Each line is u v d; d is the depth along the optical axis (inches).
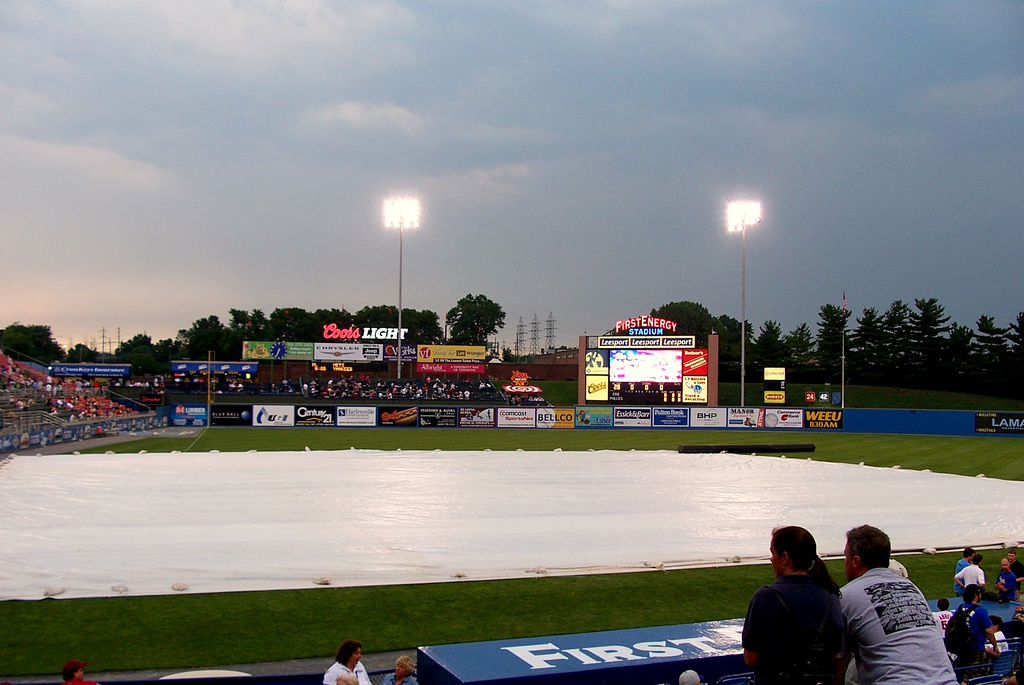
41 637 537.6
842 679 207.3
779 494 1178.6
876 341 4242.1
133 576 685.9
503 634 553.3
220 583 669.3
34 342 5836.6
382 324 5531.5
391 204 2886.3
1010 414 2434.8
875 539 213.0
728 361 4463.6
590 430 2593.5
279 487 1184.2
